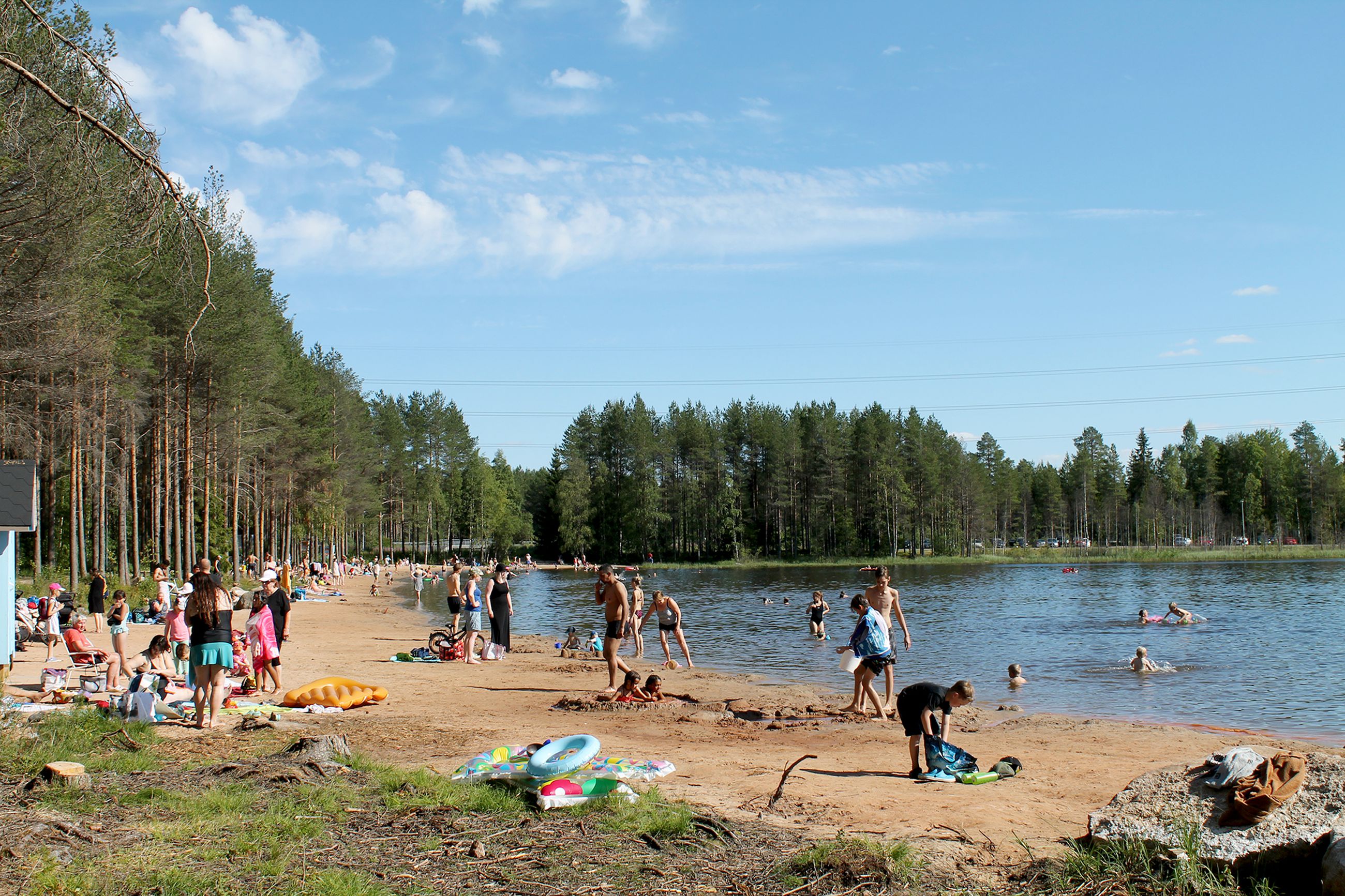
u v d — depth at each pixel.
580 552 105.00
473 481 113.19
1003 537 125.50
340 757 9.04
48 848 5.69
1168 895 5.92
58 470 36.62
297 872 5.71
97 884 5.18
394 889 5.58
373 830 6.72
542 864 6.12
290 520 65.56
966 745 11.99
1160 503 120.06
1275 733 13.18
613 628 15.94
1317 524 117.25
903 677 19.00
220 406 39.47
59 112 7.09
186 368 34.72
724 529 98.81
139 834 6.16
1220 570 72.19
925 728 9.45
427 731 11.66
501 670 19.12
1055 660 21.62
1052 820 7.94
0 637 12.31
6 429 27.06
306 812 6.97
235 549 44.44
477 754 10.12
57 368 23.45
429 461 113.00
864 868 6.13
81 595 29.22
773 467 100.81
